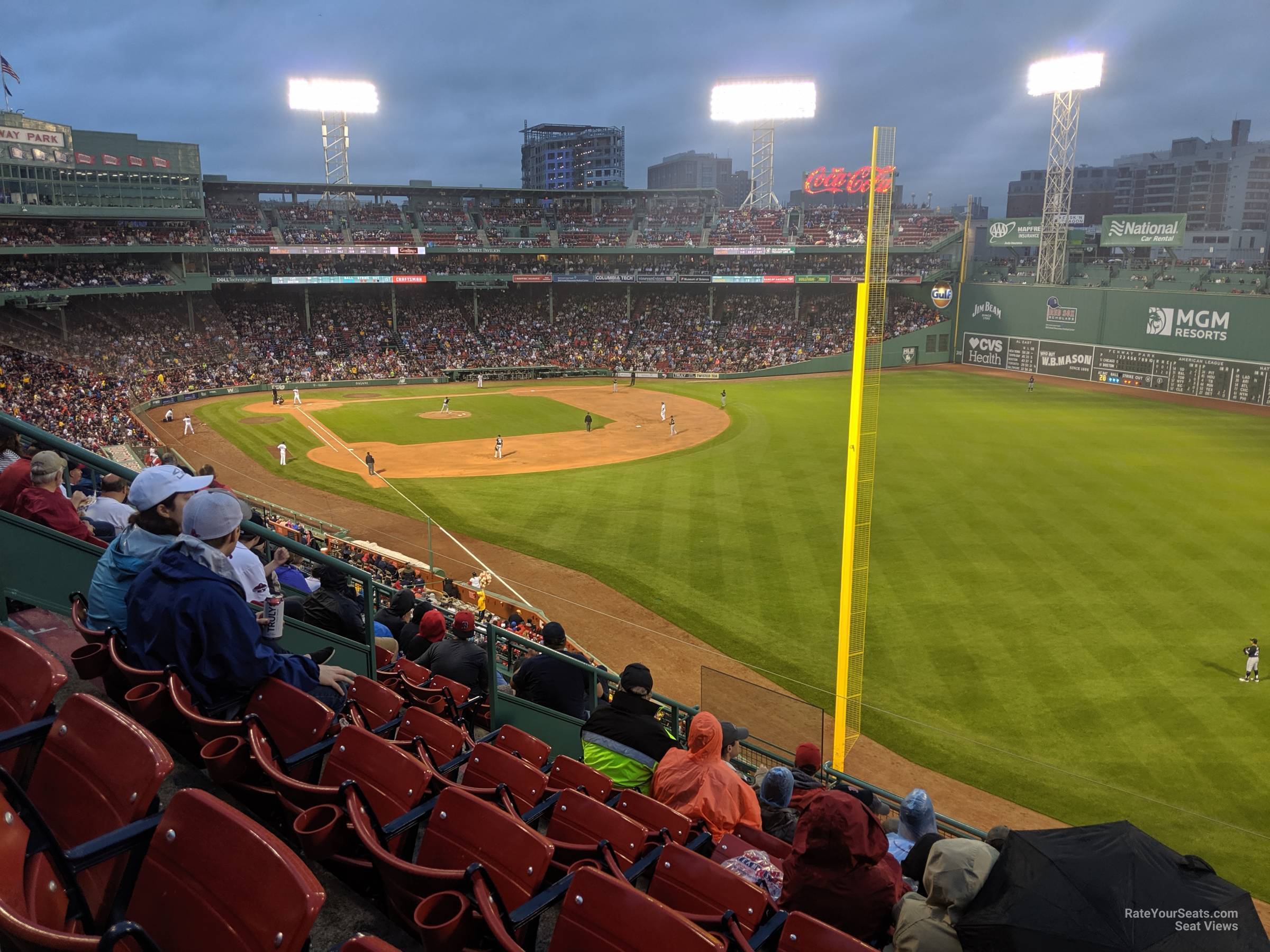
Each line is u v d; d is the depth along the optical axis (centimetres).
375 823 397
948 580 2864
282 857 260
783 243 8400
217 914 264
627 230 8875
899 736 1992
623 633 2544
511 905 368
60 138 6103
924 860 600
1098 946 385
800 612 2650
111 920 289
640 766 671
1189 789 1773
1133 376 6781
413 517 3653
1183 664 2269
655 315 8794
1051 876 416
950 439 5000
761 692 1369
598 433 5381
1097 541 3216
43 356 5597
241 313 7606
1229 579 2833
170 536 546
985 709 2091
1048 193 7500
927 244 8162
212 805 278
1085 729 1992
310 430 5356
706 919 403
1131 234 7269
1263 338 5938
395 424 5594
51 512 670
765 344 8231
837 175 8544
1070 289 7156
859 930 457
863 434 2267
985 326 7931
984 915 411
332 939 389
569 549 3238
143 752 302
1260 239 16175
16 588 656
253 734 430
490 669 917
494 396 6744
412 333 8075
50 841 276
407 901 375
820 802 466
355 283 7856
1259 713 2030
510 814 397
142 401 5800
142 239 6588
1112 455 4553
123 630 518
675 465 4506
